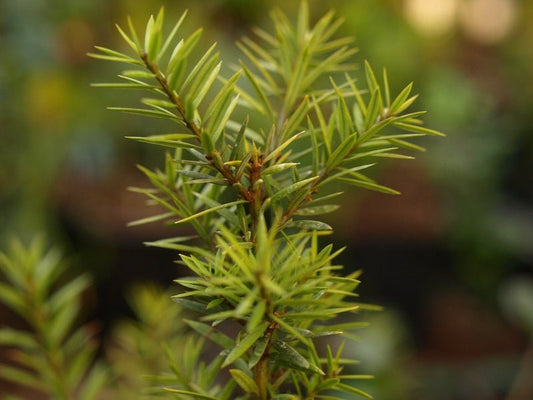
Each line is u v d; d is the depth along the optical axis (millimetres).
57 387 530
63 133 2053
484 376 1960
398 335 1760
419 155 2221
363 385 1458
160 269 1977
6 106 1979
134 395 580
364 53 2039
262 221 295
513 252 2215
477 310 2324
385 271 2084
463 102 2176
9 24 1979
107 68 2146
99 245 1968
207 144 333
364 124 360
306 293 335
